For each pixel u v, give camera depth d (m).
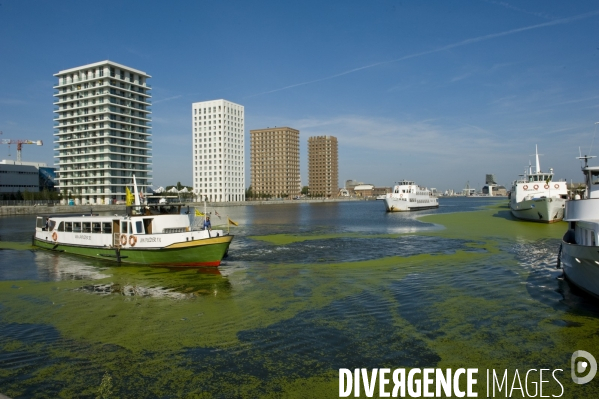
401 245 46.03
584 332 17.12
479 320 18.81
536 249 40.19
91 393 12.88
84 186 159.88
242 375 13.88
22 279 29.31
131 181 164.88
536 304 21.16
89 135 160.00
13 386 13.35
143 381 13.55
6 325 19.00
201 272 31.00
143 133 168.50
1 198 144.50
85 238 38.41
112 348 16.17
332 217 108.81
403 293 23.78
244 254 40.41
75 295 24.48
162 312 20.80
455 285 25.55
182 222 36.03
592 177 28.61
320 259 36.84
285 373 13.99
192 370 14.26
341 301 22.30
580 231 25.16
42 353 15.79
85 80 159.25
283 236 58.03
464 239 50.06
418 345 16.09
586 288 21.88
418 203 139.75
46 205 135.75
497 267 31.02
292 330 17.89
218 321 19.23
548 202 65.25
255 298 23.23
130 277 29.45
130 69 165.00
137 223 34.50
